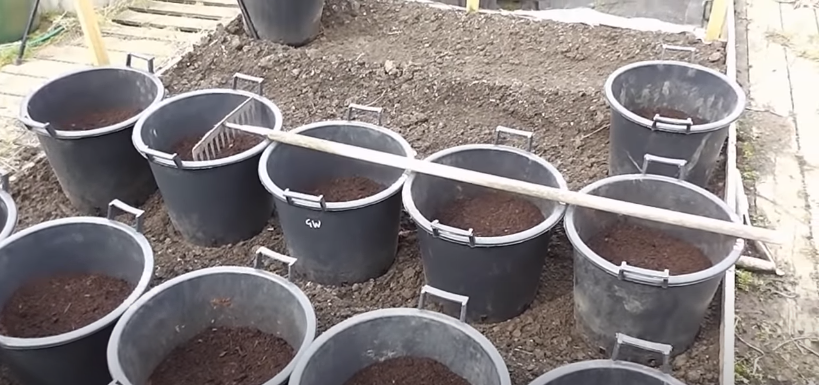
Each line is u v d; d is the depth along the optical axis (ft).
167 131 8.27
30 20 11.80
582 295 6.57
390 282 7.56
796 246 8.05
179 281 6.23
